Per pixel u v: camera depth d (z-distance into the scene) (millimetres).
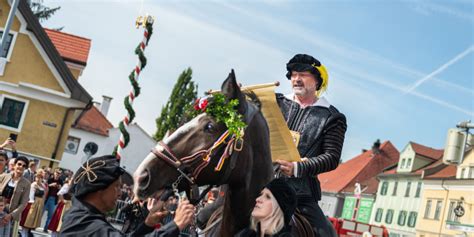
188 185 4438
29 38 38594
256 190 4703
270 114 4926
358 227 22812
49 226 17016
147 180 4324
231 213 4711
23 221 15867
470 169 59094
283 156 5004
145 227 4344
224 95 4531
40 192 16109
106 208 4211
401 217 67812
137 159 65000
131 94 11383
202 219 5574
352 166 87688
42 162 38344
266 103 4902
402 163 71062
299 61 5441
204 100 4492
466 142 12414
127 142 11352
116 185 4215
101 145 64125
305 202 5156
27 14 38344
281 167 4949
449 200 60344
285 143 4961
